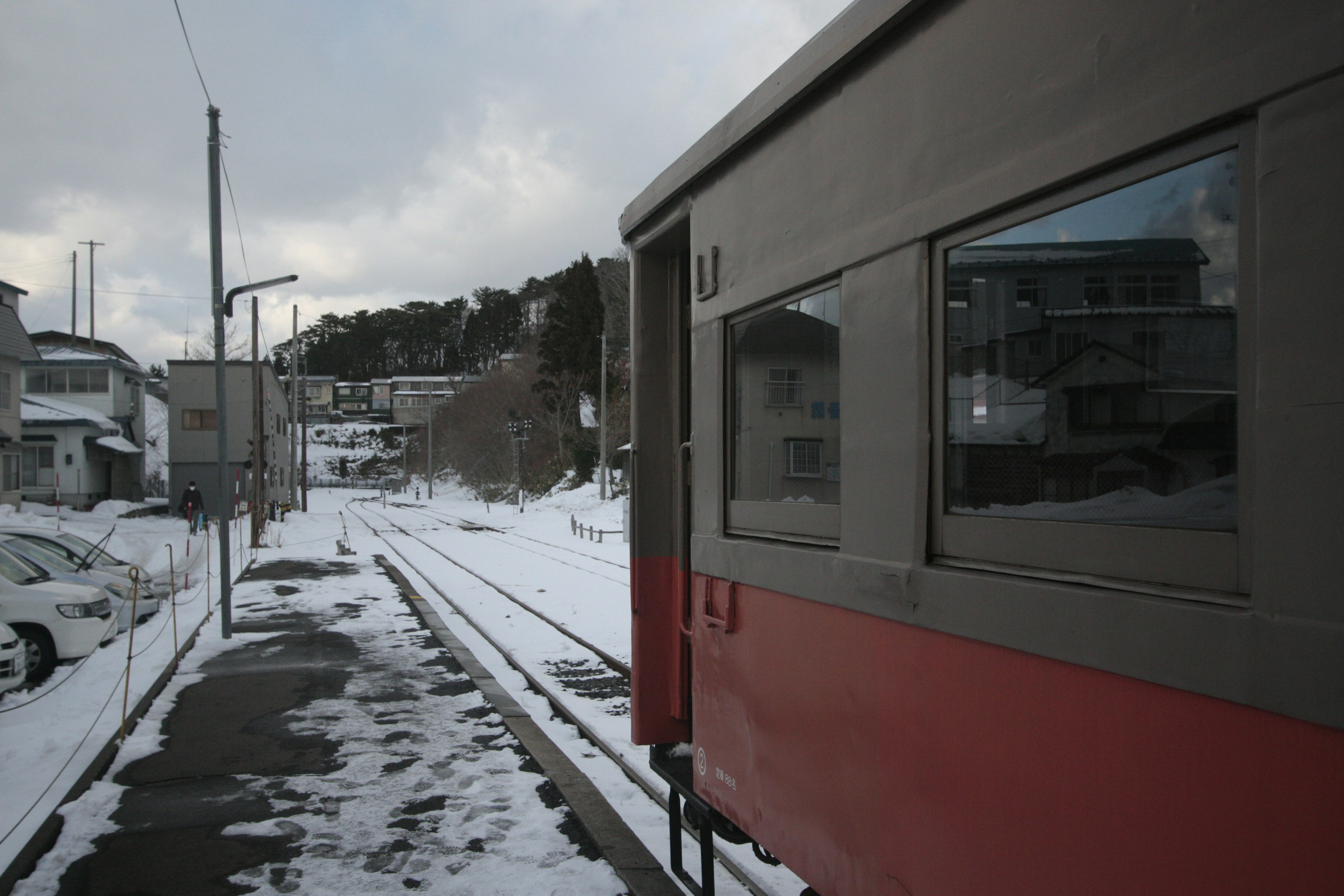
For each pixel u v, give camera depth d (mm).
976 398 2123
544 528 32062
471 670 9359
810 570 2750
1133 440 1738
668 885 4293
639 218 4273
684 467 4227
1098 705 1731
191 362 42562
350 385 125875
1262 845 1428
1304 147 1413
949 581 2133
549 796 5676
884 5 2369
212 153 11797
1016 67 1978
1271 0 1463
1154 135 1654
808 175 2820
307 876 4574
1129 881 1651
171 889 4461
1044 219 1934
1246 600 1499
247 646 10898
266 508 30516
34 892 4445
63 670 9562
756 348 3219
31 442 39312
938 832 2164
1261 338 1479
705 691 3553
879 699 2410
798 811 2816
